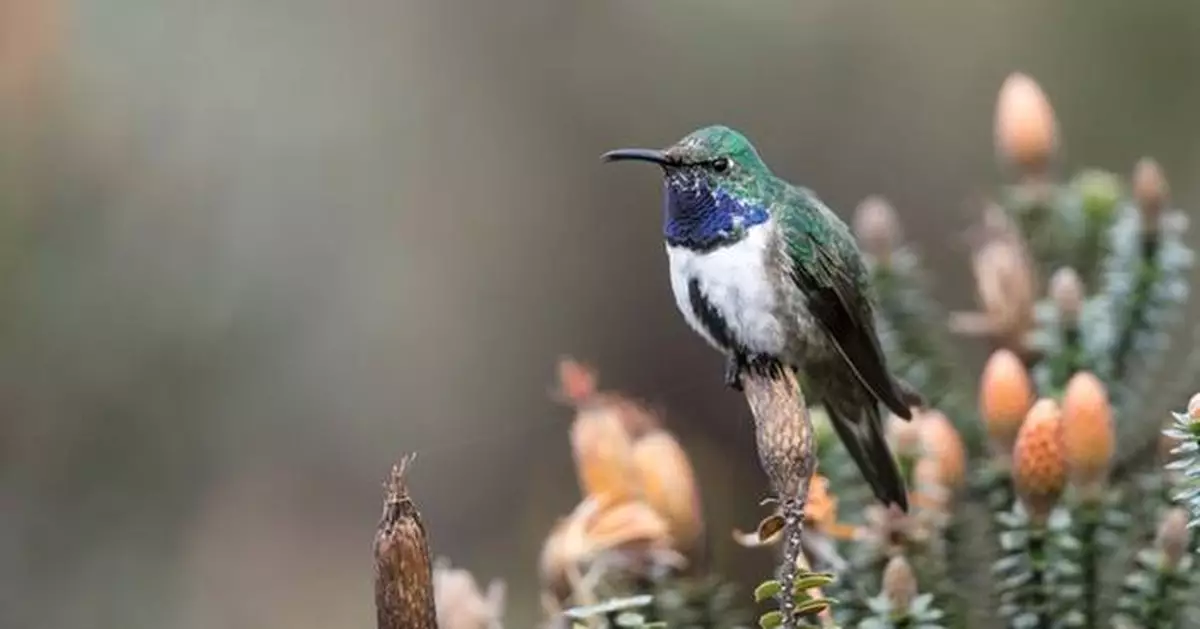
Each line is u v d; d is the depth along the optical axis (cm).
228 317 1188
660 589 482
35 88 1112
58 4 1118
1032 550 461
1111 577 471
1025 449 457
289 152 1228
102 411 1149
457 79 1303
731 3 1266
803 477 388
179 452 1169
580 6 1312
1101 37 1220
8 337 1121
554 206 1323
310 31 1252
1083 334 531
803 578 382
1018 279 547
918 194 1249
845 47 1261
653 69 1295
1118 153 1210
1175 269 541
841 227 532
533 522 1247
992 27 1241
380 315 1251
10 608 1120
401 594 365
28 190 1116
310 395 1220
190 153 1188
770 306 519
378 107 1267
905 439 499
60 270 1131
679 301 540
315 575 1193
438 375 1266
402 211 1270
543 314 1300
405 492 369
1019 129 588
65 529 1141
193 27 1194
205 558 1168
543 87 1330
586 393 512
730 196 524
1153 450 521
